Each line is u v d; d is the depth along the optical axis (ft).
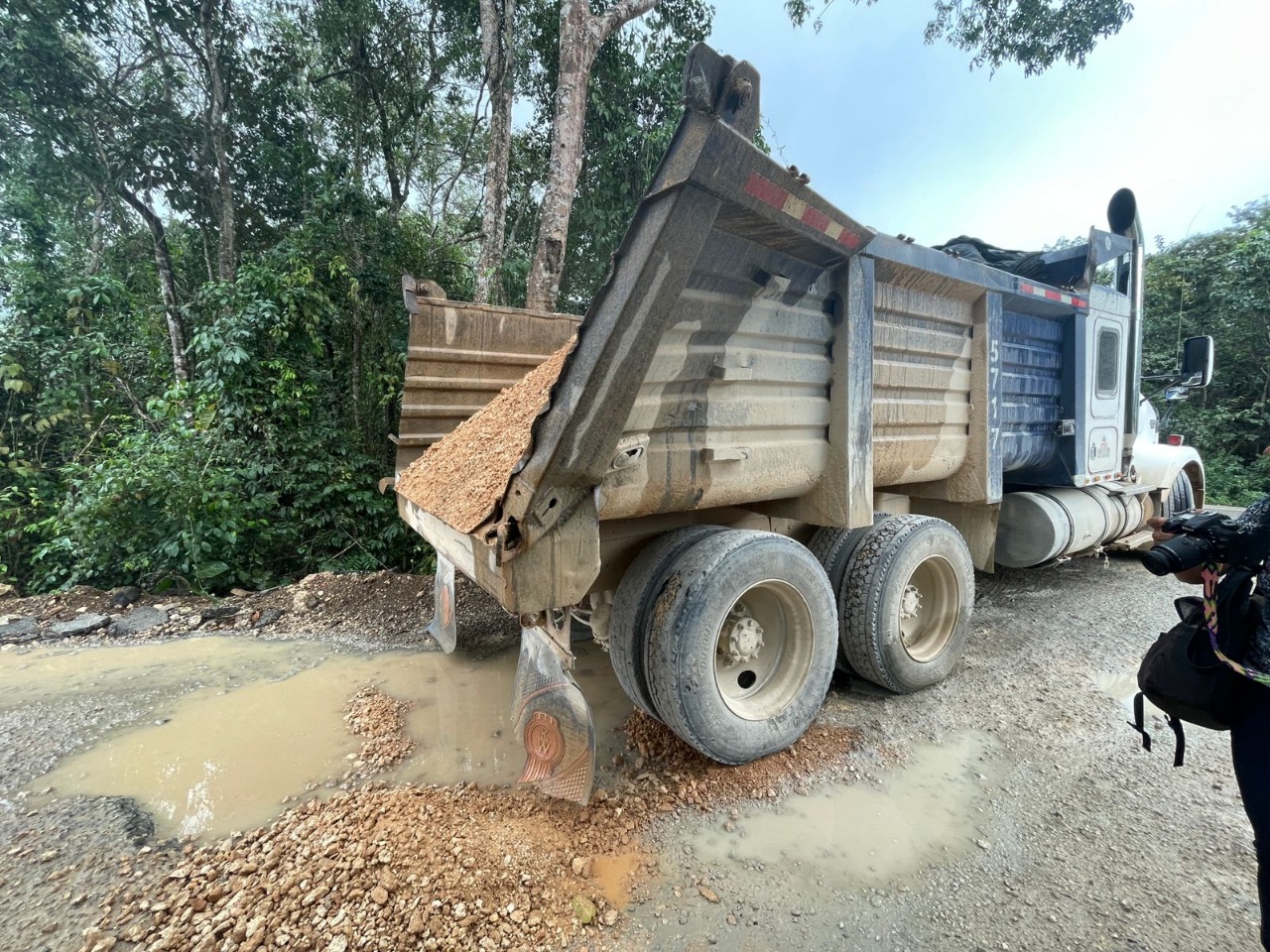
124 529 16.92
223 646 13.80
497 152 28.17
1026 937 5.82
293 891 6.02
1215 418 36.78
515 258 32.68
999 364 11.59
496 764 8.95
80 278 22.98
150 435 19.22
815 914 6.11
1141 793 8.06
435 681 11.83
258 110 31.71
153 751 9.37
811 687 8.79
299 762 9.05
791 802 7.91
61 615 15.26
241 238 32.42
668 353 7.05
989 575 18.37
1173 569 5.35
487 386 15.51
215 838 7.31
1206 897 6.29
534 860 6.53
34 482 19.92
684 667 7.46
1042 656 12.48
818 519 9.46
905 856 6.95
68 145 26.55
